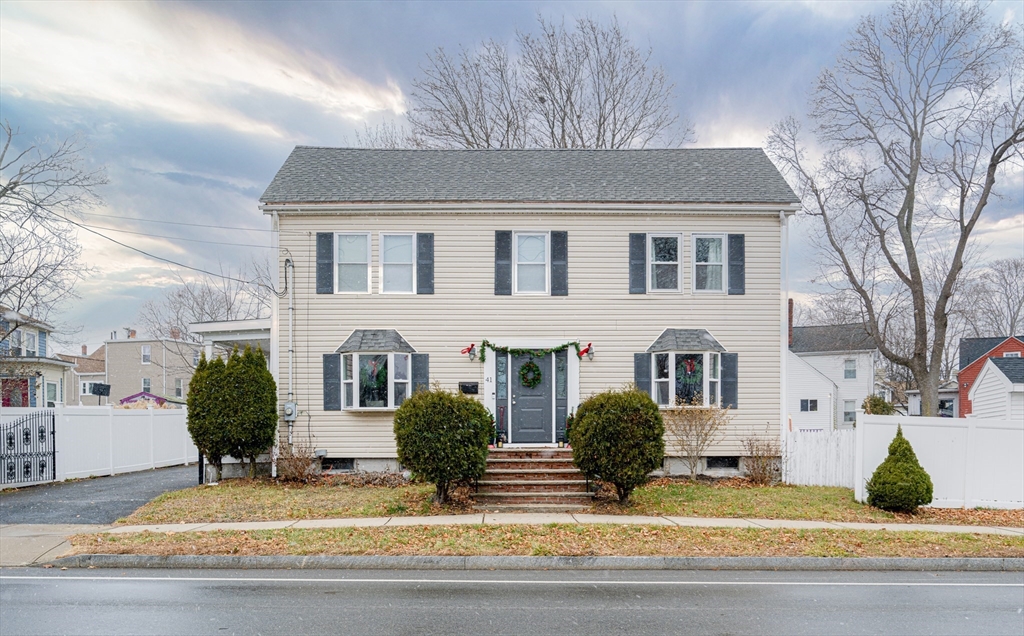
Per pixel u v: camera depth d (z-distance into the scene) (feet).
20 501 45.27
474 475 43.14
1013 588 28.30
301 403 54.19
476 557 31.30
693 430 53.88
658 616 23.50
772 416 55.36
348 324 54.75
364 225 55.36
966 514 42.93
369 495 46.70
